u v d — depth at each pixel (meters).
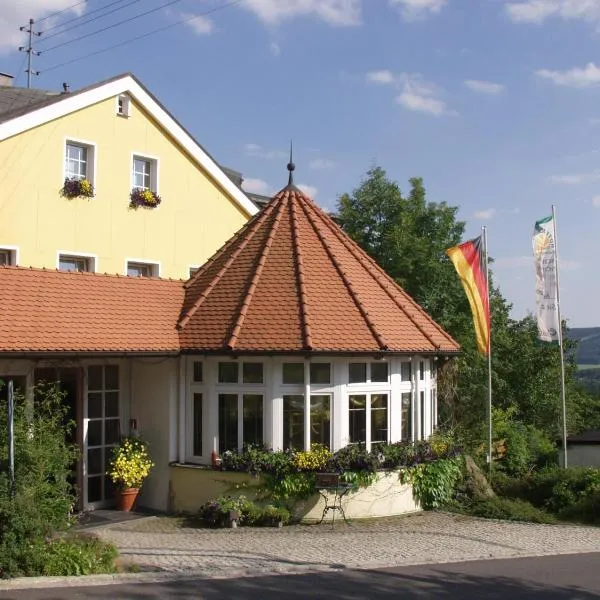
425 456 14.79
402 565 10.38
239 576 9.59
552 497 16.47
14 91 23.69
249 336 13.99
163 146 21.59
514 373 34.00
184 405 14.62
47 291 13.70
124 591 8.66
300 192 17.30
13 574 8.99
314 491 13.56
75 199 19.19
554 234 20.55
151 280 15.69
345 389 14.17
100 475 14.41
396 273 28.64
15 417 10.39
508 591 9.02
